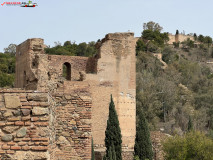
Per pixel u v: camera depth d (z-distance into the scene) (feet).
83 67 155.63
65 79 151.53
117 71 145.89
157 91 296.92
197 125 283.18
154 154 148.05
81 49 377.09
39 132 35.96
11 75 283.79
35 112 36.17
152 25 550.77
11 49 419.33
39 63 132.26
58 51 352.49
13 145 35.50
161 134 153.48
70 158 49.14
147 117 254.27
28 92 36.70
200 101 329.72
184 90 343.26
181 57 495.41
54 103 45.96
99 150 132.46
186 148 143.33
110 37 146.82
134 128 144.87
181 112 293.23
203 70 469.57
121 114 144.05
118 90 144.87
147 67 360.89
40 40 137.90
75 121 50.14
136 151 124.67
